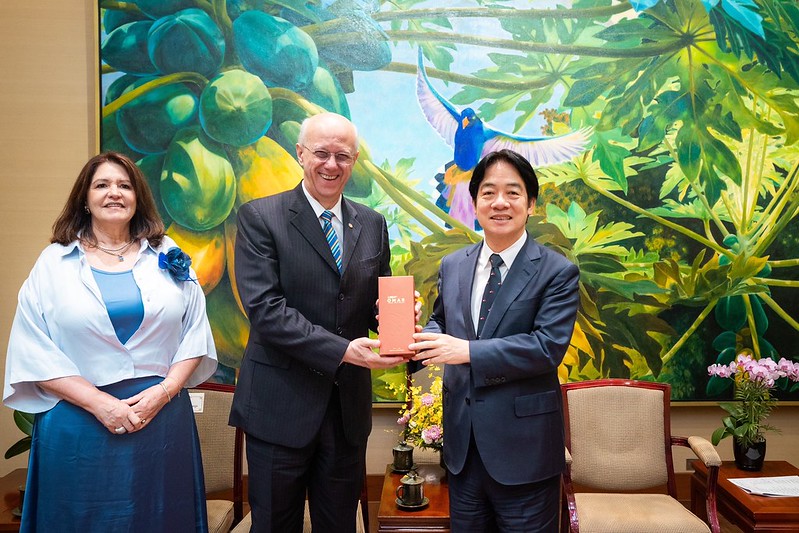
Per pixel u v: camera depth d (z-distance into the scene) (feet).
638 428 8.83
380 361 5.85
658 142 10.48
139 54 10.12
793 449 10.78
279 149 10.30
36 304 5.89
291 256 6.22
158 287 6.23
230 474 8.52
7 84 10.36
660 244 10.50
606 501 8.26
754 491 8.21
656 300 10.50
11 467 10.45
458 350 5.72
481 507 6.04
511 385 5.85
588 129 10.48
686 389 10.50
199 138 10.21
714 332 10.53
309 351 5.90
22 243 10.38
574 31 10.48
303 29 10.33
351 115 10.41
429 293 10.46
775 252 10.55
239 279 6.30
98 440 5.72
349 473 6.46
